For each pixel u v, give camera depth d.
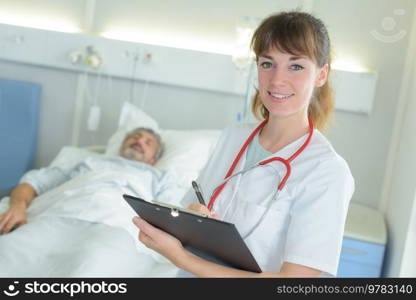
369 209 2.80
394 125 2.77
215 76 2.95
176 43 3.02
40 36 3.04
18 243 1.97
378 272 2.43
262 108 1.36
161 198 2.51
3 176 3.07
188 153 2.83
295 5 2.85
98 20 3.07
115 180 2.37
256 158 1.25
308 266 1.06
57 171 2.60
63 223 2.16
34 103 3.07
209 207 1.23
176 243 1.12
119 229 2.13
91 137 3.18
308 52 1.09
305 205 1.10
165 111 3.08
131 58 3.01
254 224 1.16
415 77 2.57
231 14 2.94
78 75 3.11
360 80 2.75
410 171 2.32
